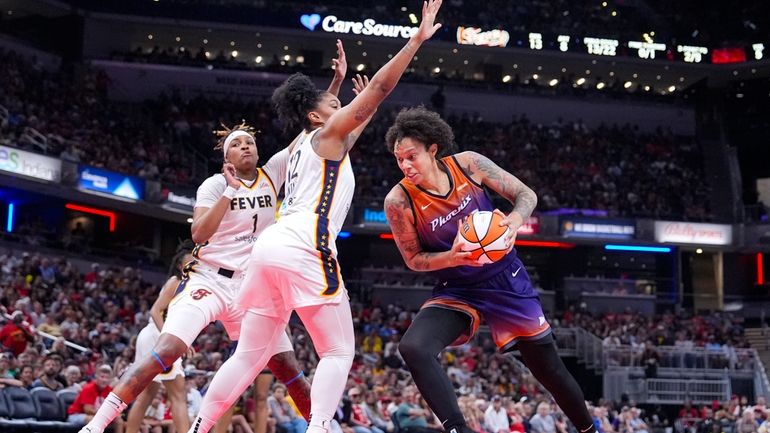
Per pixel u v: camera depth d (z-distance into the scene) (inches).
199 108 1270.9
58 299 716.7
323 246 173.3
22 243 941.8
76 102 1143.0
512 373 900.0
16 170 901.2
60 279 826.8
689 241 1275.8
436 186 180.1
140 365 200.4
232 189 206.8
